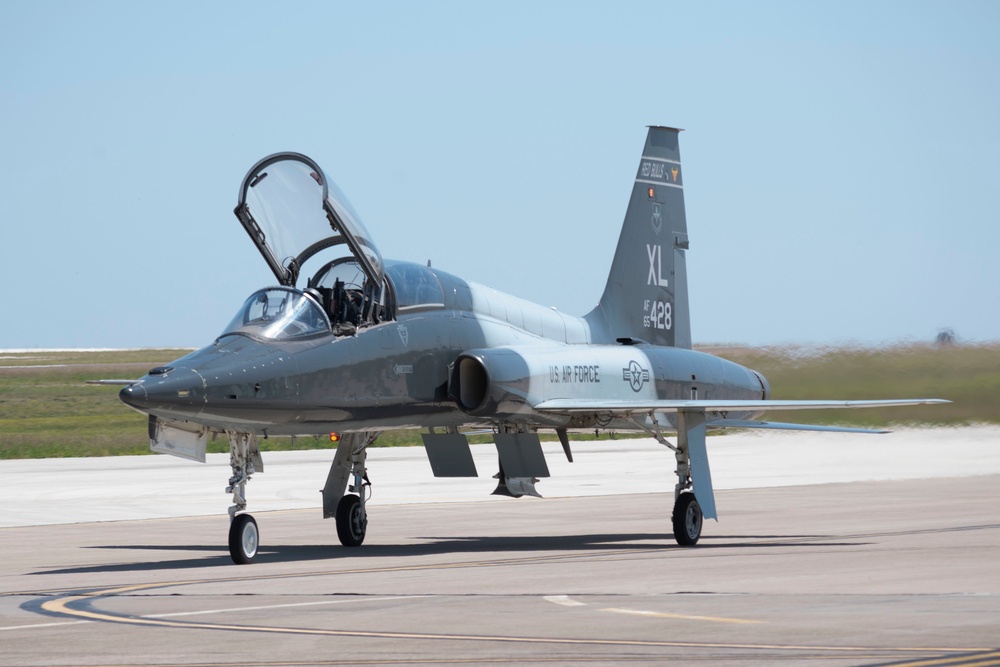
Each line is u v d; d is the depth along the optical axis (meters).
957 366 147.62
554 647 31.86
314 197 59.41
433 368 62.34
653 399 70.62
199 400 50.41
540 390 63.25
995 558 52.81
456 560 55.19
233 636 34.22
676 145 81.81
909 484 109.56
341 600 41.28
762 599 40.41
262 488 105.94
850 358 149.00
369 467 130.00
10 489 103.12
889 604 38.91
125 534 70.75
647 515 83.12
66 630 35.62
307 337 56.34
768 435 164.75
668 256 80.75
